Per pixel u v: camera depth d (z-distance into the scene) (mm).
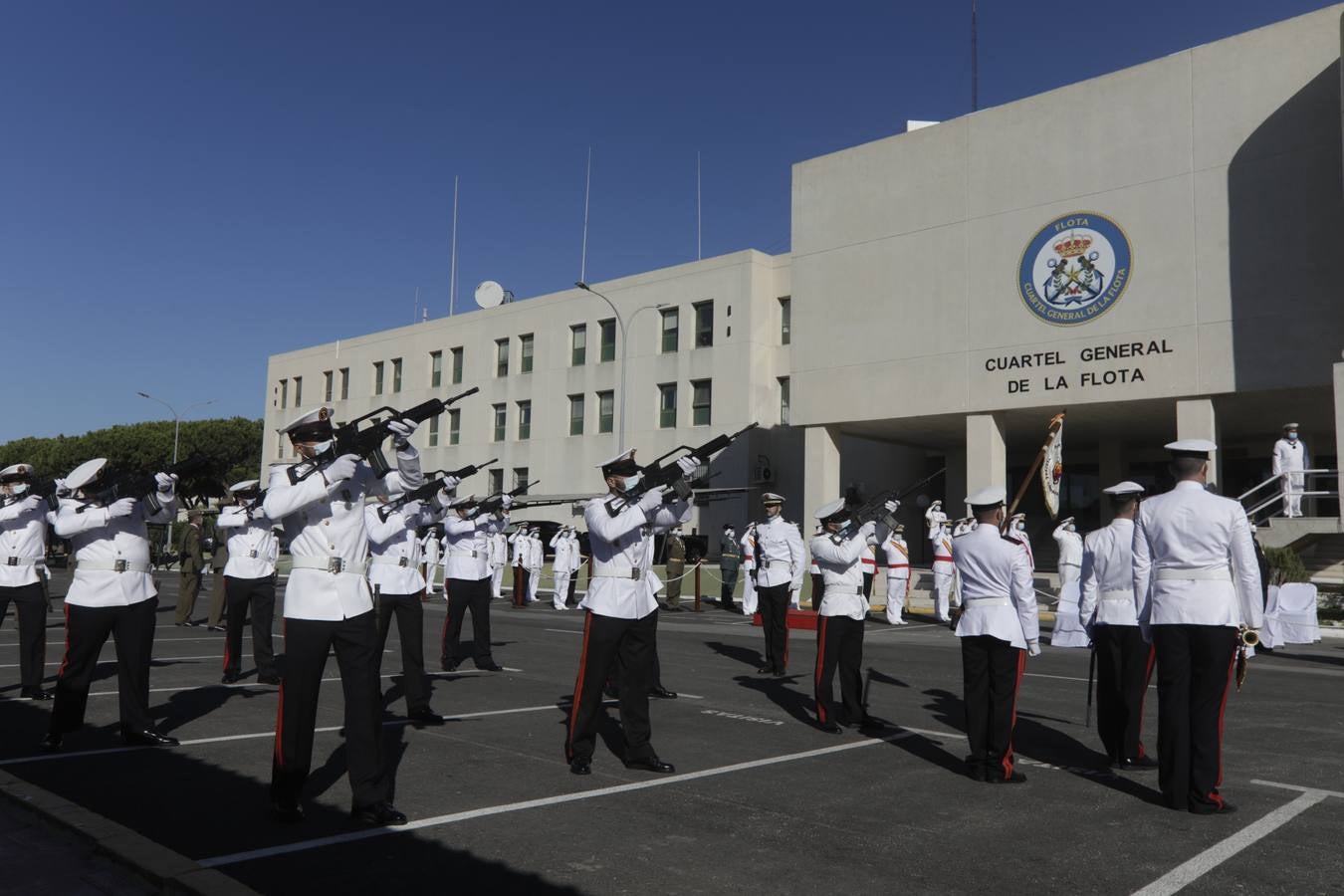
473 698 10211
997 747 6793
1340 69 20266
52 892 4543
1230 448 31094
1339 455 19359
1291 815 6004
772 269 36156
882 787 6633
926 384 26188
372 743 5727
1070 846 5367
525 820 5762
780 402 35781
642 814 5906
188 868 4680
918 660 13992
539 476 41719
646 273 38656
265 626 11148
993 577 6871
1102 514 31562
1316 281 20734
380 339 49531
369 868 4895
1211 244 22078
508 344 43938
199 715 8945
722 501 35031
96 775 6695
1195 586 6133
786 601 12477
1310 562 20594
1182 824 5805
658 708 9812
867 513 8688
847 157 28250
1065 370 23922
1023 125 25031
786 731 8648
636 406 38406
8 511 9484
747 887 4695
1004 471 25547
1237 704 10219
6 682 10648
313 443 5887
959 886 4734
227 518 11039
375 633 5898
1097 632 7422
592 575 7141
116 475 7562
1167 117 22828
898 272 26984
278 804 5648
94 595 7434
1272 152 21422
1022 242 24844
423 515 9672
